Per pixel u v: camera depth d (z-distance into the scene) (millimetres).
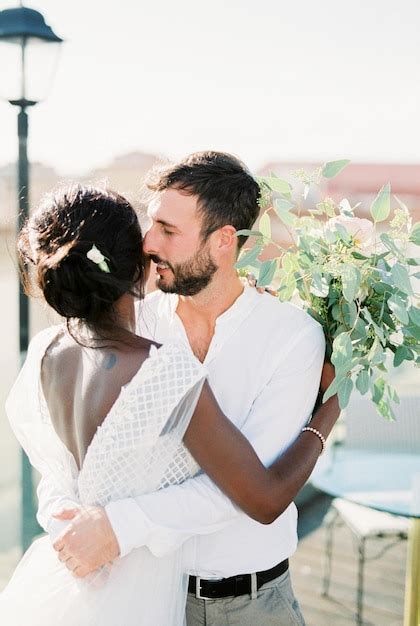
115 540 1408
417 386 3729
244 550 1649
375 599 3375
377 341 1626
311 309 1751
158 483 1469
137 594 1475
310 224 1721
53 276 1405
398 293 1637
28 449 1660
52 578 1504
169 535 1431
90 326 1443
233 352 1690
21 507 3709
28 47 3340
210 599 1656
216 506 1466
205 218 1627
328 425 1667
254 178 1705
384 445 3393
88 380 1446
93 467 1426
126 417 1393
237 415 1681
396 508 2605
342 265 1601
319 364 1670
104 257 1410
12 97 3369
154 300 1832
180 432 1418
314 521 4121
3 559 3426
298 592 3438
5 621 1503
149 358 1397
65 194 1472
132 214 1481
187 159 1677
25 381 1644
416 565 2490
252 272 1802
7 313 8266
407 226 1673
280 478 1509
